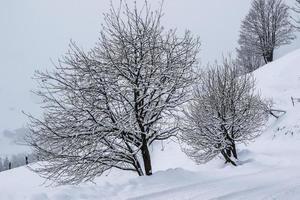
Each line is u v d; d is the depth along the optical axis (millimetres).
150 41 12492
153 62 12492
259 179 10250
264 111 25828
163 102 12656
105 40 12547
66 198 8641
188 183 10359
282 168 12719
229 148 17484
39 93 12047
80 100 12047
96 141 11891
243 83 18328
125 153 12383
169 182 10477
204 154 17922
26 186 17094
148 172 12625
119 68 12250
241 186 9086
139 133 12562
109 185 10016
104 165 12594
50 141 11938
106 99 11977
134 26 12578
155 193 8945
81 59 12227
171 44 12742
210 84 17656
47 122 11898
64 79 12164
